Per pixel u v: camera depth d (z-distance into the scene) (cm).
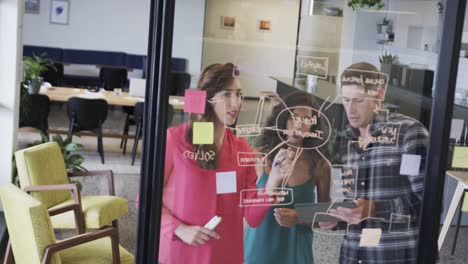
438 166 290
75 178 701
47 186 445
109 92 895
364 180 300
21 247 354
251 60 283
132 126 1028
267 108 289
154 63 269
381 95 295
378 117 296
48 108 798
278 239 299
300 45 287
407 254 305
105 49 1227
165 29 265
